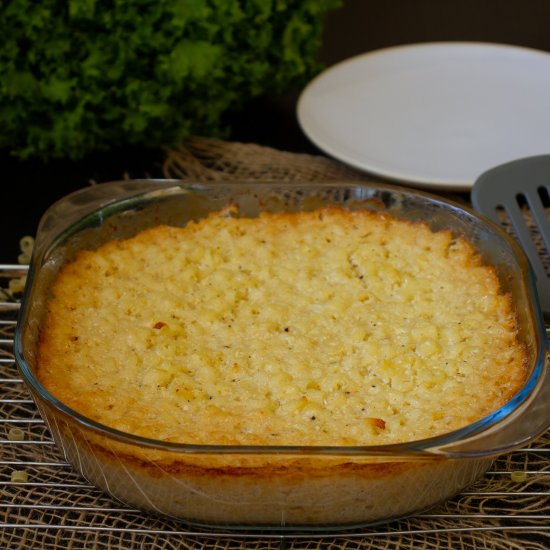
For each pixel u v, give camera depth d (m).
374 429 0.87
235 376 0.91
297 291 0.98
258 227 1.02
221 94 1.18
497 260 0.98
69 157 1.19
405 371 0.91
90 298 0.97
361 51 1.36
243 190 1.02
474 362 0.92
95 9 1.10
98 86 1.13
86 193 1.01
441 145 1.16
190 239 1.02
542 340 0.87
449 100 1.21
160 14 1.11
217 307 0.96
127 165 1.18
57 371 0.91
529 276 0.92
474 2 1.44
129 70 1.14
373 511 0.84
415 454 0.81
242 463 0.82
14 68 1.11
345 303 0.96
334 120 1.18
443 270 0.99
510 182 1.04
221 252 1.01
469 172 1.13
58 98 1.11
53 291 0.97
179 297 0.97
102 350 0.93
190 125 1.20
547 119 1.19
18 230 1.10
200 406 0.89
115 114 1.14
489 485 0.89
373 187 1.02
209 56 1.12
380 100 1.20
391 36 1.39
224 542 0.86
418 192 1.01
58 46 1.10
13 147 1.19
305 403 0.89
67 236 0.99
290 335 0.94
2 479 0.90
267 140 1.22
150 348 0.94
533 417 0.83
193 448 0.81
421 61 1.24
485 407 0.88
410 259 1.00
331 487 0.83
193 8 1.11
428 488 0.84
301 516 0.84
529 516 0.86
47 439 0.92
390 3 1.44
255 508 0.84
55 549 0.86
